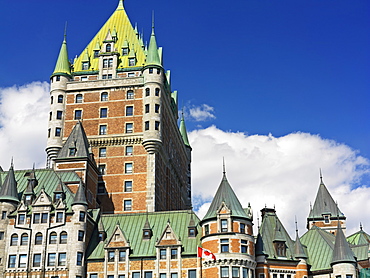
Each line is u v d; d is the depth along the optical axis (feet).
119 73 391.04
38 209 286.25
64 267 273.95
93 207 330.75
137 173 353.51
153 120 361.51
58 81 380.58
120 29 417.49
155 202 347.15
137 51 402.93
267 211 312.71
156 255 274.57
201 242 276.82
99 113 371.56
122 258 277.23
